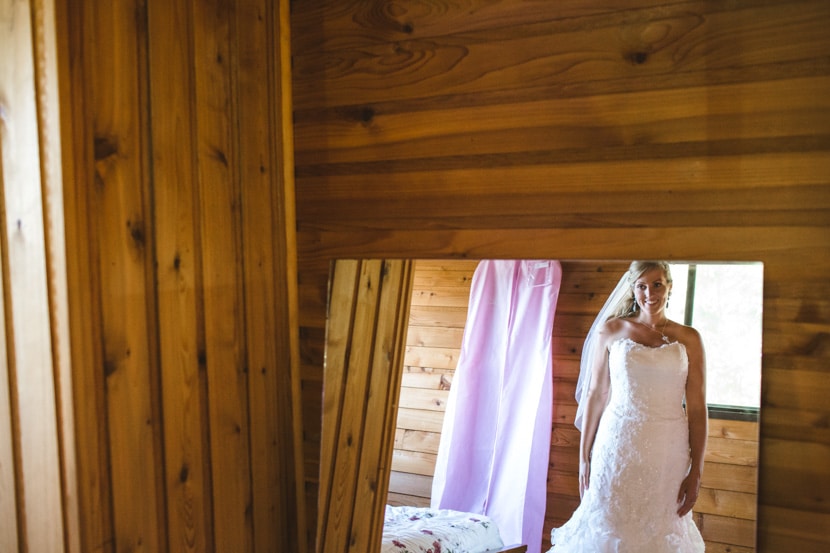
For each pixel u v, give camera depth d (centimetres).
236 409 128
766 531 107
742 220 108
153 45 113
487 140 122
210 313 123
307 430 142
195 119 120
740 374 104
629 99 113
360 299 129
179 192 117
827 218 103
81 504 101
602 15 114
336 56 133
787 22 104
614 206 115
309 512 142
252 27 131
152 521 113
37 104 100
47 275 101
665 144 112
